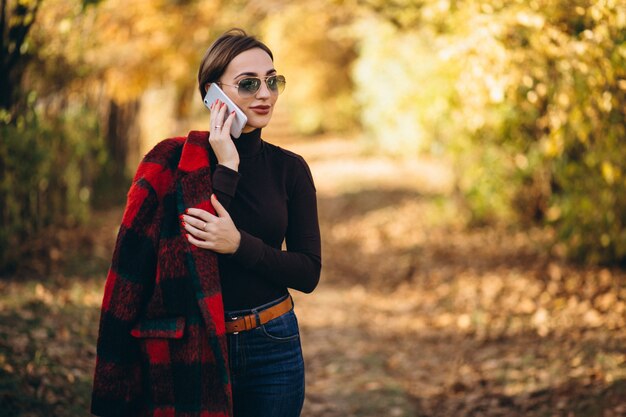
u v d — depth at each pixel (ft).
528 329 20.29
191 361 7.32
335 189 55.06
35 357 13.85
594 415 13.88
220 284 7.44
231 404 7.28
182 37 29.84
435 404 16.08
